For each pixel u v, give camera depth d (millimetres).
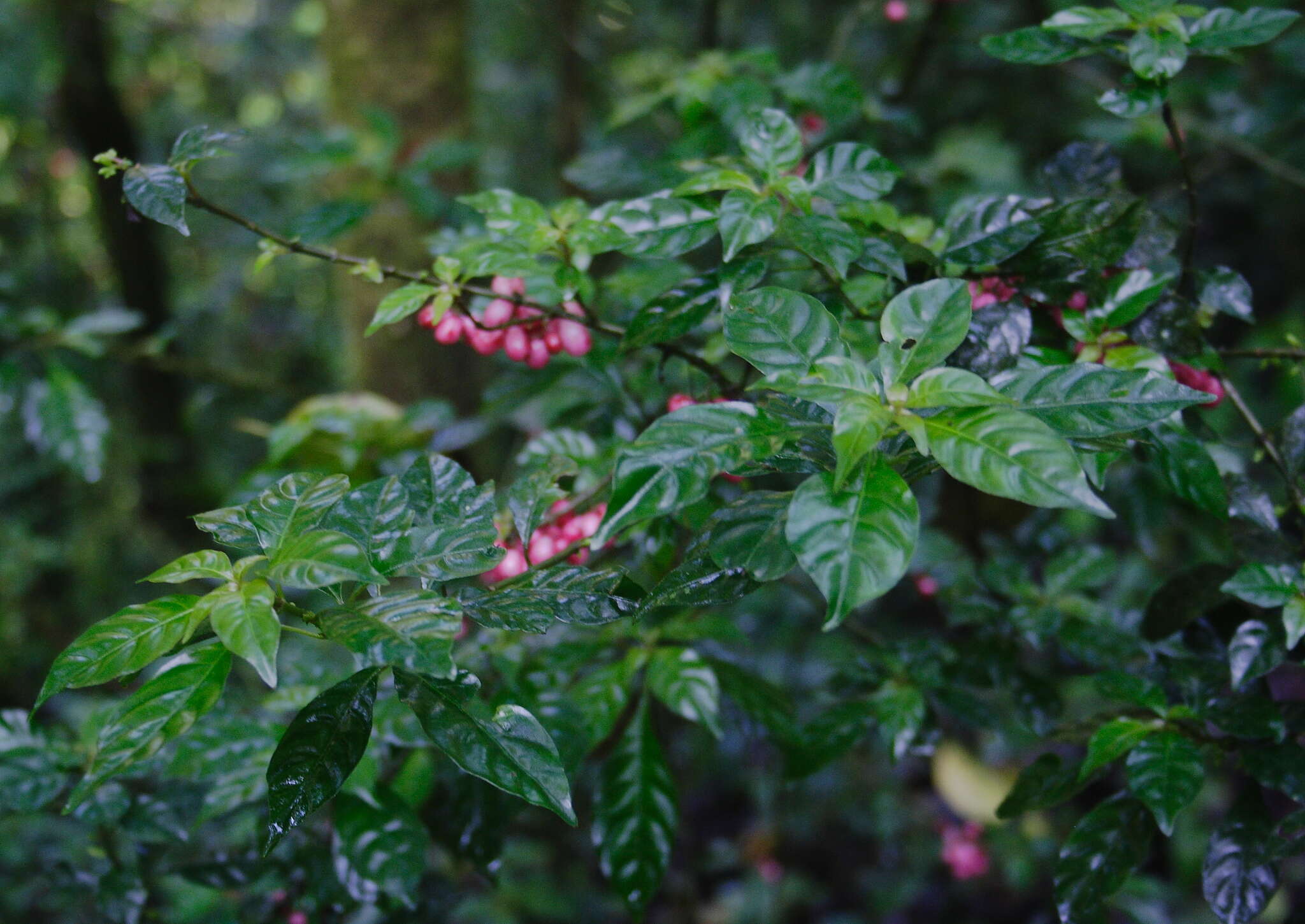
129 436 2988
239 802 998
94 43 2713
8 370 1468
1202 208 2639
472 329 958
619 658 1112
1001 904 2420
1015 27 2113
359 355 1778
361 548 767
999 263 930
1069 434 782
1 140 3020
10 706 2965
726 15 2467
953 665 1099
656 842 1030
